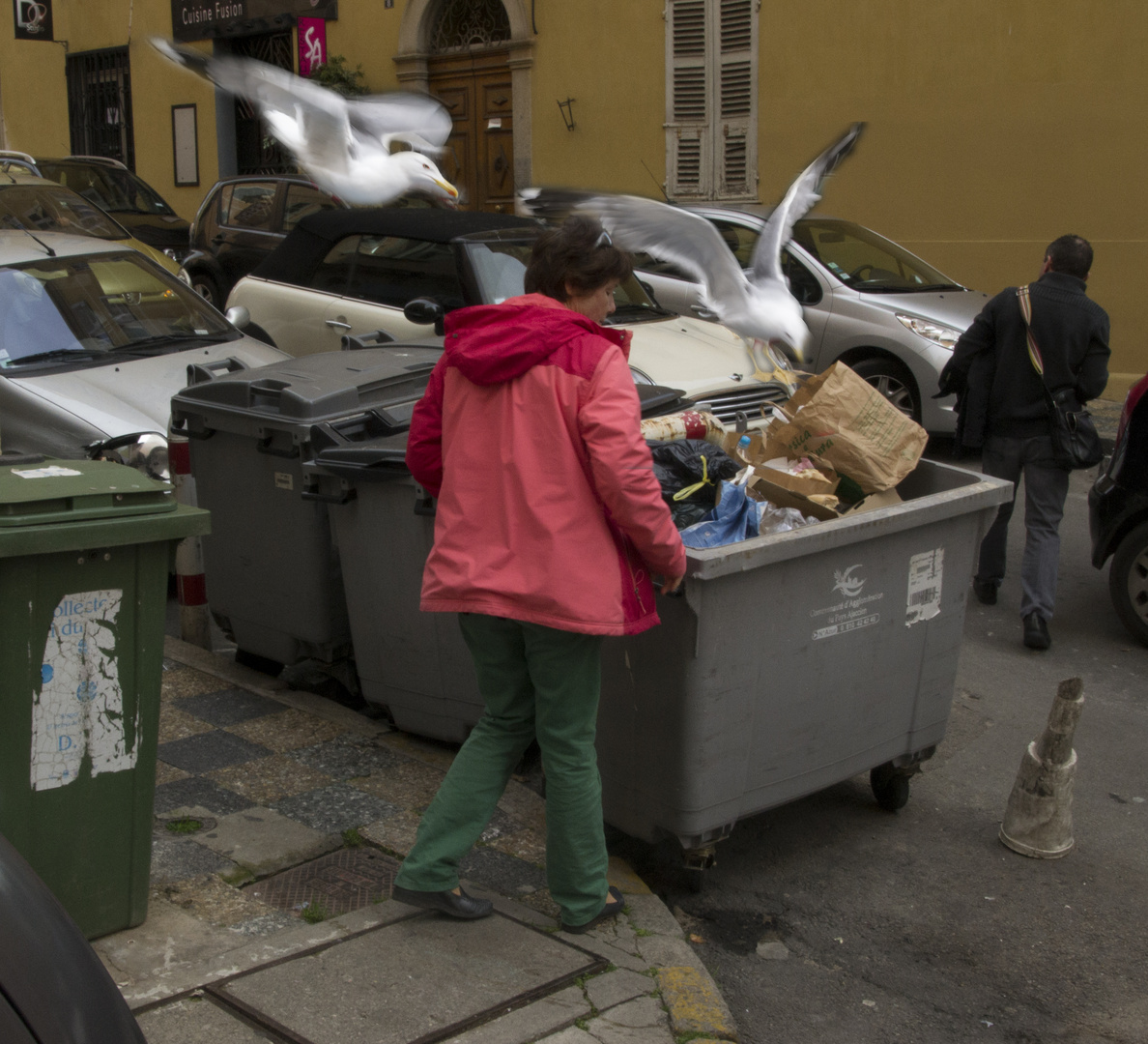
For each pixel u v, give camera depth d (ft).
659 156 44.21
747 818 12.92
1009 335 18.03
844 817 13.38
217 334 22.61
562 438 8.98
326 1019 8.78
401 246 25.13
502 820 12.23
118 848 9.61
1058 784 12.45
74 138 65.36
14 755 8.90
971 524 12.32
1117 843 12.97
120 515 8.98
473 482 9.34
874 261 31.86
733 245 31.96
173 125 59.62
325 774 13.03
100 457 18.35
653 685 10.44
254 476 14.52
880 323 29.14
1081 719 16.11
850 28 39.47
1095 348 17.75
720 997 9.50
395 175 15.52
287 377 14.42
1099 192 35.91
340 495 13.24
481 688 9.98
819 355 30.17
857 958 10.80
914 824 13.26
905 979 10.51
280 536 14.43
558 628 9.06
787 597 10.66
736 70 42.32
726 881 12.01
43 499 8.64
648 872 12.03
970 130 37.68
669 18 42.96
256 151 56.80
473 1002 9.05
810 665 11.07
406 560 13.01
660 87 43.68
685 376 21.62
